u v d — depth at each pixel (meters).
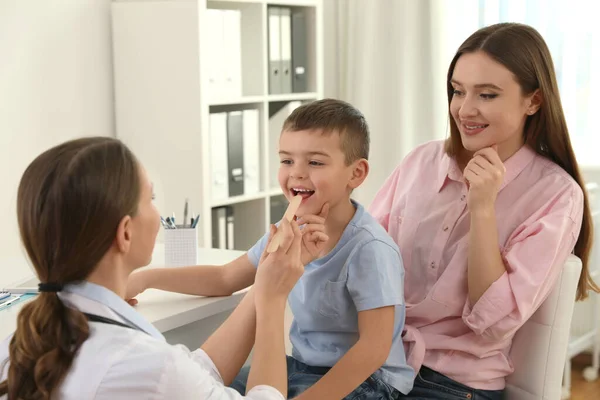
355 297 1.44
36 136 2.68
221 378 1.28
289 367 1.59
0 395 0.99
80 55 2.83
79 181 0.94
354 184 1.51
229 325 1.33
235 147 3.02
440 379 1.61
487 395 1.61
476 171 1.54
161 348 0.97
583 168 3.17
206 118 2.83
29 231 0.96
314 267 1.50
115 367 0.94
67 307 0.96
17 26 2.59
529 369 1.61
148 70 2.88
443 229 1.68
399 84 3.48
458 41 3.38
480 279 1.54
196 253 1.95
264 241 1.68
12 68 2.58
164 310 1.61
